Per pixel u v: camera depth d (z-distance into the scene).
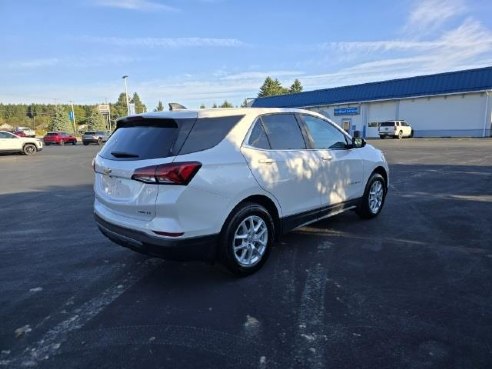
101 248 5.18
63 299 3.69
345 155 5.38
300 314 3.29
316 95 51.16
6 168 17.22
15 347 2.91
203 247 3.67
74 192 10.00
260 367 2.62
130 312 3.40
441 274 4.05
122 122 4.22
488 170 11.84
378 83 43.66
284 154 4.41
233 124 4.00
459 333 2.96
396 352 2.75
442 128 37.72
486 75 34.19
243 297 3.63
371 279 3.96
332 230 5.65
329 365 2.62
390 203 7.37
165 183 3.43
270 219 4.25
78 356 2.78
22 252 5.08
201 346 2.87
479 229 5.60
